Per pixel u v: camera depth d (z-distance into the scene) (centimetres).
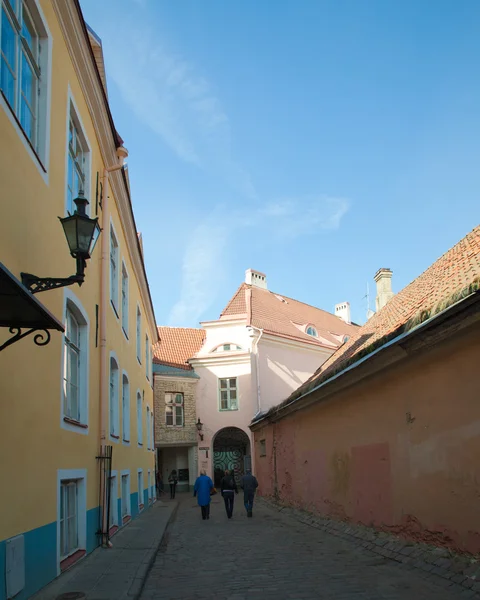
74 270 901
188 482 3381
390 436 1006
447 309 693
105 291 1191
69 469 840
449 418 800
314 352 3769
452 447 791
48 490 716
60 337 796
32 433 655
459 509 771
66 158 873
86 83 1020
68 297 864
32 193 680
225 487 1823
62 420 802
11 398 586
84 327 1019
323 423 1472
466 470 755
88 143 1080
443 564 771
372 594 689
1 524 546
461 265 1113
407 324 824
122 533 1341
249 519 1750
